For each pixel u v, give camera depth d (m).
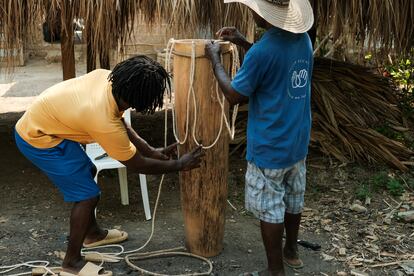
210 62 2.96
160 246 3.47
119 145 2.71
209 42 2.93
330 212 3.98
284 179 2.99
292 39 2.65
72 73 5.05
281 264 2.95
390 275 3.14
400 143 4.99
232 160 4.93
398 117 5.63
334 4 4.30
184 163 2.91
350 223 3.81
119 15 4.05
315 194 4.27
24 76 9.28
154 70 2.64
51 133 2.85
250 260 3.30
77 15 4.10
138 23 4.35
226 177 3.22
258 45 2.62
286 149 2.75
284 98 2.67
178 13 3.91
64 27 4.11
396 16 4.45
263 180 2.82
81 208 2.96
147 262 3.27
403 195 4.27
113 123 2.70
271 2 2.60
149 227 3.75
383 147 4.81
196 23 3.97
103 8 3.94
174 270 3.17
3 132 6.02
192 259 3.31
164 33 4.17
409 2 4.49
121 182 4.05
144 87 2.61
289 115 2.71
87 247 3.42
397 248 3.46
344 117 5.08
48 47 10.34
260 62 2.60
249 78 2.62
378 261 3.30
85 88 2.81
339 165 4.75
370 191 4.31
